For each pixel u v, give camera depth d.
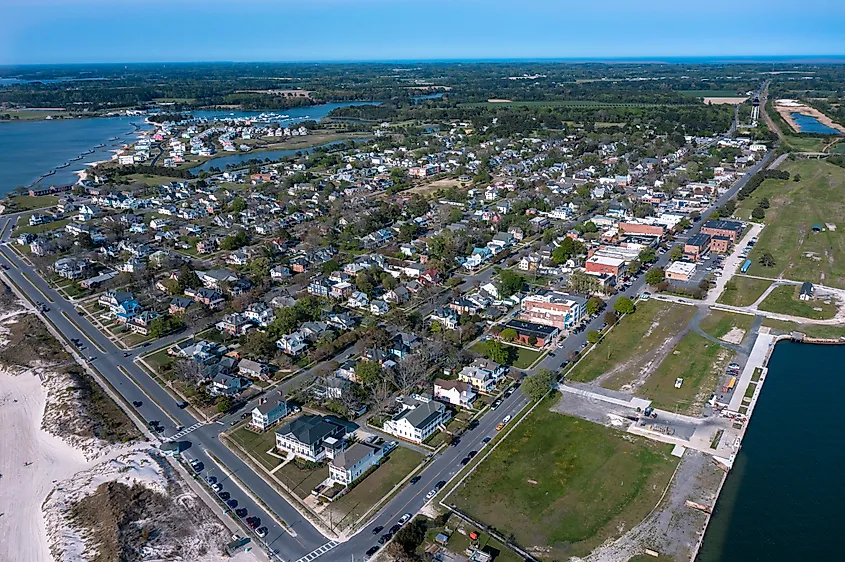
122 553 104.94
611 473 126.88
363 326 195.75
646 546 107.81
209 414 150.75
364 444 134.25
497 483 124.25
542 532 111.06
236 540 109.06
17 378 169.75
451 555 105.38
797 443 138.00
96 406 154.00
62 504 120.69
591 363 172.88
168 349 183.62
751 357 175.00
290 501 119.56
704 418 146.00
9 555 108.94
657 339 186.75
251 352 176.38
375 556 105.75
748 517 115.94
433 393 157.25
